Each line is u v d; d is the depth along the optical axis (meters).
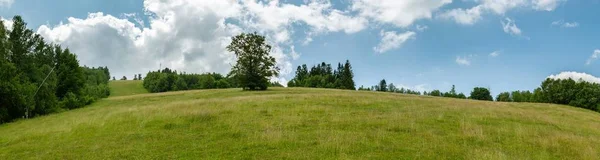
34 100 36.44
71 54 53.41
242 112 21.73
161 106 27.08
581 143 14.56
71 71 52.25
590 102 72.94
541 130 17.69
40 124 24.06
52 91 41.84
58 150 13.46
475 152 12.58
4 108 32.09
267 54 64.44
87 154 12.73
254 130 16.38
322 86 137.75
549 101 80.19
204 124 17.91
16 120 32.69
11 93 32.47
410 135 15.57
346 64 136.12
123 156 12.38
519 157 12.10
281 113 21.69
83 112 33.91
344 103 28.50
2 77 32.38
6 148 14.42
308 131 16.16
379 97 38.59
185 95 60.00
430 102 34.06
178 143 14.09
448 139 14.97
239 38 62.66
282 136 14.81
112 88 147.62
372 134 15.42
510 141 14.84
